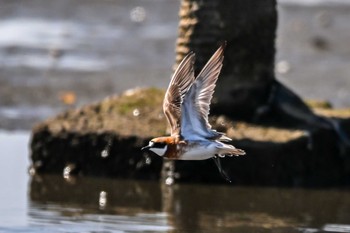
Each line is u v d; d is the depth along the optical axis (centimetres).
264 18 1591
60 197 1437
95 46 2773
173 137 952
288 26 3153
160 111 1652
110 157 1600
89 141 1609
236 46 1580
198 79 938
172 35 2972
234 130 1555
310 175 1574
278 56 2736
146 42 2855
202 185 1540
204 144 942
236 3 1573
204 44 1574
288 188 1544
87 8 3278
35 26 2988
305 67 2611
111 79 2408
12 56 2606
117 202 1408
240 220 1305
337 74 2545
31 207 1352
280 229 1259
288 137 1548
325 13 3378
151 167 1577
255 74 1602
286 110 1608
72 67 2511
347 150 1599
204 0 1571
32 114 2097
